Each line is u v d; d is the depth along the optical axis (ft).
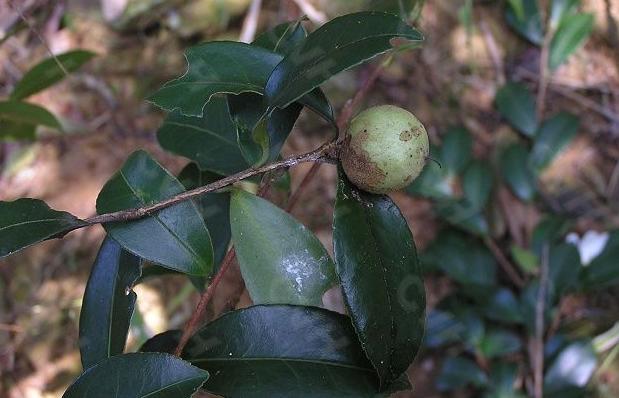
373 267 0.91
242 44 0.98
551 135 1.97
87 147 1.97
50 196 1.92
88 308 1.00
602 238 1.87
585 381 1.74
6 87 2.02
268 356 0.95
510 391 1.74
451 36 2.13
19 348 1.78
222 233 1.14
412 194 1.92
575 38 2.04
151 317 1.78
